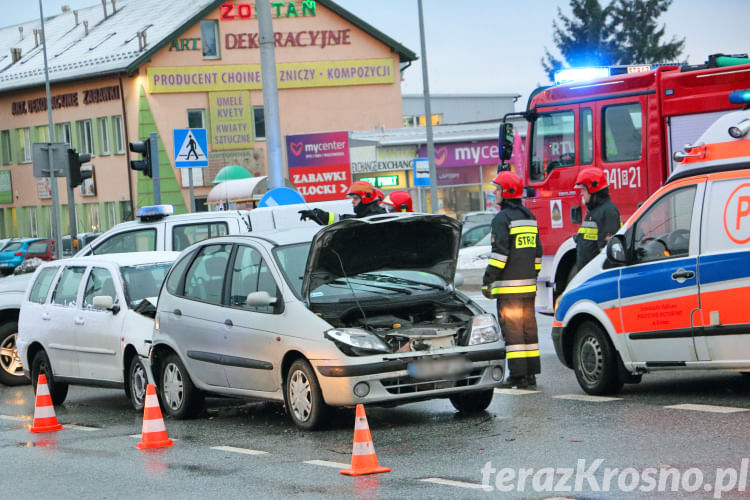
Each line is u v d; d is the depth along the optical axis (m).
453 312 13.20
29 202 75.06
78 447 12.87
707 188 12.70
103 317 16.08
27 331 17.72
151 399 12.57
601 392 13.80
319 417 12.43
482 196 66.00
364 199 17.00
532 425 12.06
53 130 70.00
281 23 66.19
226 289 13.81
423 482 9.60
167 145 64.25
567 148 20.20
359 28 67.50
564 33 94.75
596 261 13.95
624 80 19.11
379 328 12.63
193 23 64.00
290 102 66.56
